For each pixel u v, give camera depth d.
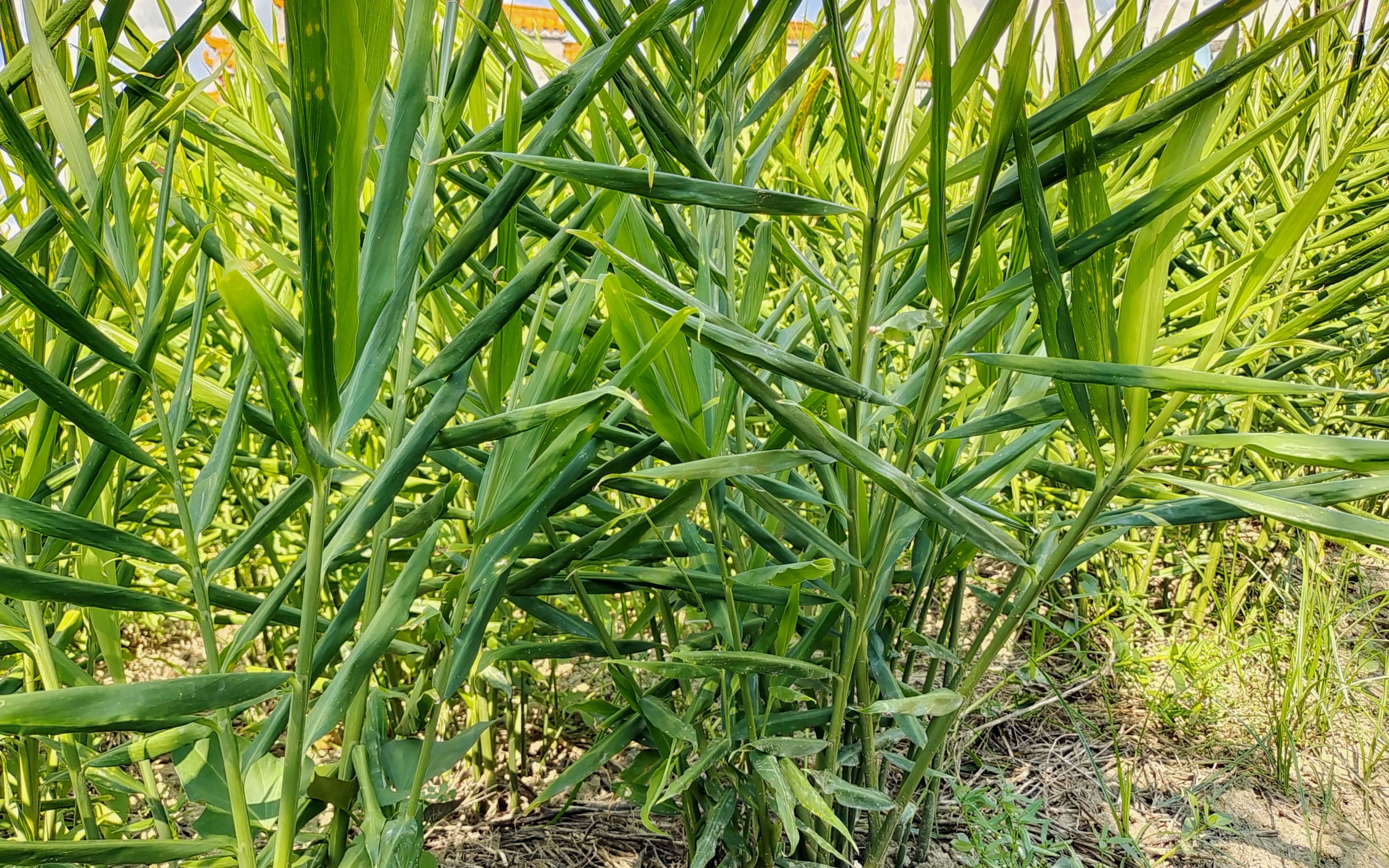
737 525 0.70
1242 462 1.30
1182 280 0.97
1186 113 0.46
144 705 0.37
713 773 0.72
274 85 0.59
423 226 0.47
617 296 0.46
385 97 0.63
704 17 0.56
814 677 0.60
